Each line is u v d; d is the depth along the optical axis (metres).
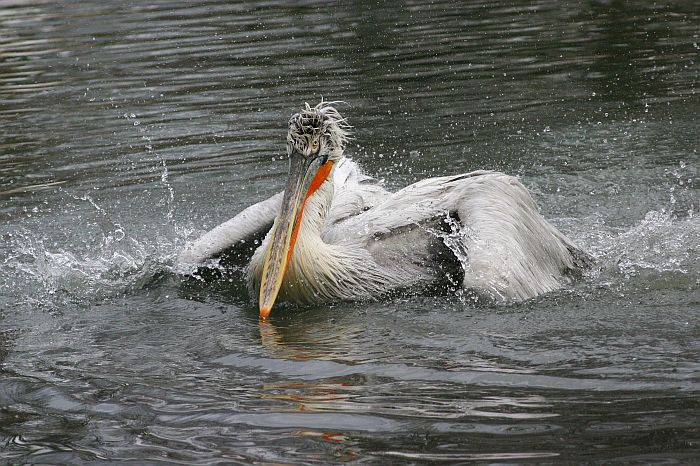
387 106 18.84
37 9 28.52
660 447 6.74
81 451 7.24
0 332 10.43
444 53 22.45
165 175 15.46
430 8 27.25
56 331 10.41
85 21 26.81
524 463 6.61
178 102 19.52
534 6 26.81
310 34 24.66
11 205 14.75
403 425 7.34
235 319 10.65
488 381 8.20
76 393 8.46
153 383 8.61
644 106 18.17
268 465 6.79
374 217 11.86
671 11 25.39
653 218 13.29
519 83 20.02
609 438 6.93
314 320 10.48
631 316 9.87
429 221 11.77
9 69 22.44
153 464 6.93
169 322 10.61
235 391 8.29
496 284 10.59
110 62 22.59
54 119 18.83
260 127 17.84
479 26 24.98
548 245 11.79
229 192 14.98
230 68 21.72
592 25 24.44
